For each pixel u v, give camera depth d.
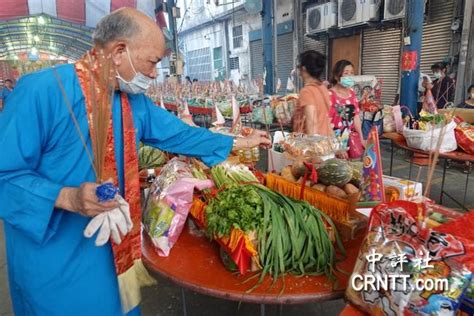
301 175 1.57
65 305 1.06
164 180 1.40
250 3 9.66
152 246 1.37
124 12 0.98
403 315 0.85
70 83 0.97
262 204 1.22
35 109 0.92
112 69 0.96
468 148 2.48
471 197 3.63
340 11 7.82
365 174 1.40
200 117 7.18
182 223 1.31
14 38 12.31
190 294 2.22
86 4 6.08
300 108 2.54
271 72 9.81
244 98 6.04
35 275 1.03
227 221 1.17
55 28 11.39
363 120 4.46
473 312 0.85
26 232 0.90
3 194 0.89
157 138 1.31
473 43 5.70
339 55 8.64
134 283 1.17
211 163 1.47
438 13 6.24
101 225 0.90
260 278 1.13
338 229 1.33
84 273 1.06
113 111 1.07
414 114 5.54
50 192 0.88
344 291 1.06
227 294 1.07
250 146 1.65
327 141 1.83
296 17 9.71
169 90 8.41
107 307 1.12
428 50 6.53
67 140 0.98
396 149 5.63
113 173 1.07
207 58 16.23
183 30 17.66
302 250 1.17
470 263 0.81
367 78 6.13
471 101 4.80
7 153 0.88
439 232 0.86
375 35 7.56
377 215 0.99
